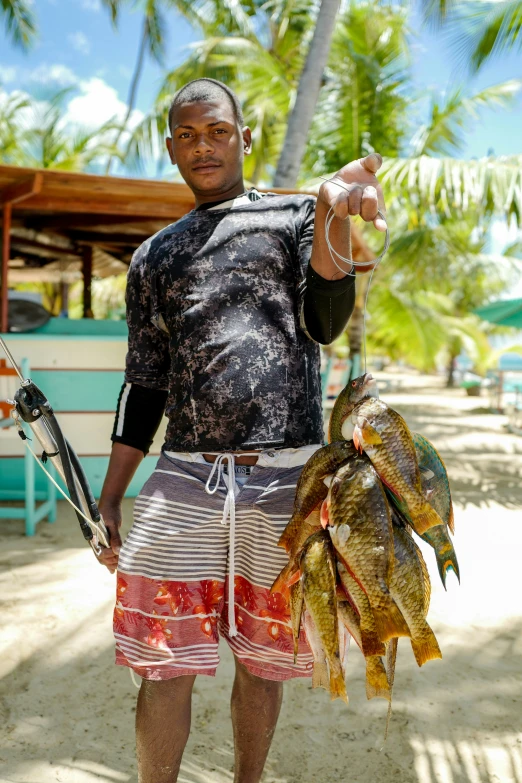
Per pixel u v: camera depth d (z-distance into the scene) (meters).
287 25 12.88
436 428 13.42
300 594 1.53
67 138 15.20
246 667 1.75
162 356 1.89
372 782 2.21
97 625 3.44
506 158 8.78
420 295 22.75
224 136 1.77
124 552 1.69
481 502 6.74
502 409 17.05
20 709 2.63
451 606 3.87
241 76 12.27
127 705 2.69
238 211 1.75
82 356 5.86
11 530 5.18
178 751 1.70
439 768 2.30
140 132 13.75
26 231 7.46
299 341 1.72
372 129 11.33
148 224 6.93
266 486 1.66
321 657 1.54
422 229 12.55
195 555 1.68
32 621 3.47
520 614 3.75
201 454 1.70
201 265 1.70
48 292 16.48
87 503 1.76
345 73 11.12
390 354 24.92
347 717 2.62
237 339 1.66
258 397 1.65
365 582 1.39
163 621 1.65
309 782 2.20
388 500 1.46
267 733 1.79
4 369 5.42
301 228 1.73
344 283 1.57
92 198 5.69
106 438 5.95
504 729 2.55
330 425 1.59
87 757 2.32
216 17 13.66
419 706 2.72
